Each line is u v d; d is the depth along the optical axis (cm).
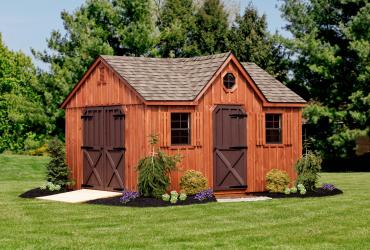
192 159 2317
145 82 2330
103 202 2147
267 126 2533
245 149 2441
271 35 4412
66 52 4303
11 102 4662
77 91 2612
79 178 2581
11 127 5225
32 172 3847
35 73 4353
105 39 4288
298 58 4400
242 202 2156
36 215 1900
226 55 2412
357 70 4169
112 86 2411
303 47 4253
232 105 2414
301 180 2389
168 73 2453
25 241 1493
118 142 2378
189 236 1543
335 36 4406
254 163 2464
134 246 1430
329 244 1445
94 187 2495
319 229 1628
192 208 2006
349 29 4122
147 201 2098
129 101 2323
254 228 1648
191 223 1728
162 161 2162
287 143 2559
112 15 4297
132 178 2305
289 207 2022
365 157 4528
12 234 1588
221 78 2392
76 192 2459
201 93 2319
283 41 4353
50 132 4334
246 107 2448
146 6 4441
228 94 2408
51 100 4244
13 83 5288
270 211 1939
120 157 2361
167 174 2256
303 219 1784
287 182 2427
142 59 2519
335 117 4150
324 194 2355
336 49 4228
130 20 4412
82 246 1431
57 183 2547
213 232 1595
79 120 2597
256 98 2478
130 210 1977
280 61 4597
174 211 1947
